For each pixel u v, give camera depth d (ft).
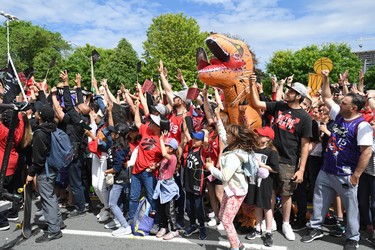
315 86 21.77
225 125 16.69
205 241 14.89
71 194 20.06
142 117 21.79
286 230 15.26
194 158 14.92
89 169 19.90
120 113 19.39
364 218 14.83
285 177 14.98
